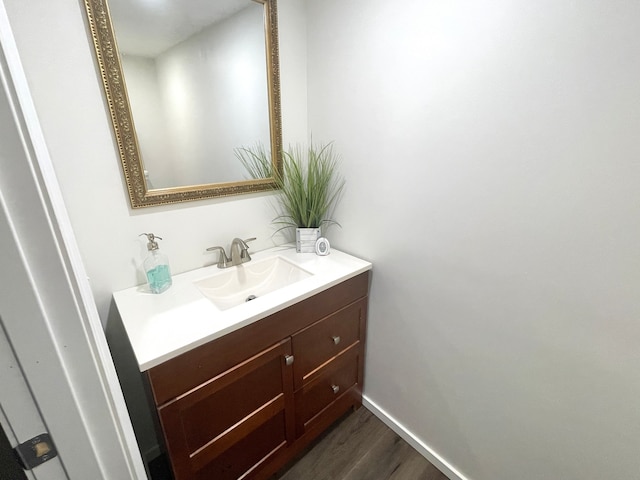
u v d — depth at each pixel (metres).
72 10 0.85
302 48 1.38
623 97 0.65
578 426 0.88
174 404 0.84
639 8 0.60
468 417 1.17
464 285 1.05
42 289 0.36
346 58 1.23
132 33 0.96
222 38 1.14
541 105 0.77
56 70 0.86
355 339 1.43
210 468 1.01
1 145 0.31
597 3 0.65
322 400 1.35
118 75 0.95
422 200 1.11
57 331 0.39
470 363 1.11
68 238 0.49
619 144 0.68
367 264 1.34
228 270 1.30
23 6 0.78
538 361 0.92
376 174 1.24
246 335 0.96
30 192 0.33
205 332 0.87
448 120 0.96
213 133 1.21
